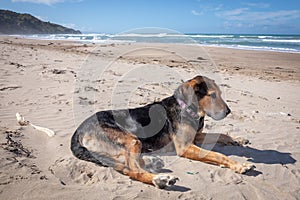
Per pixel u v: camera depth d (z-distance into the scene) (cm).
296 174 432
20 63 1325
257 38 5444
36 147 475
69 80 995
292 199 365
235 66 1609
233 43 3862
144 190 368
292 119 704
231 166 438
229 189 381
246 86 1085
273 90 1045
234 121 671
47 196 336
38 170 394
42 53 1864
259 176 420
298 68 1605
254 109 776
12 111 653
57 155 451
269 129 629
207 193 370
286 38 5253
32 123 582
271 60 1919
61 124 584
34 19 14062
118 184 380
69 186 364
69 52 1992
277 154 500
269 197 366
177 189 378
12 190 342
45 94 809
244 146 532
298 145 545
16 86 880
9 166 392
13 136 503
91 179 393
